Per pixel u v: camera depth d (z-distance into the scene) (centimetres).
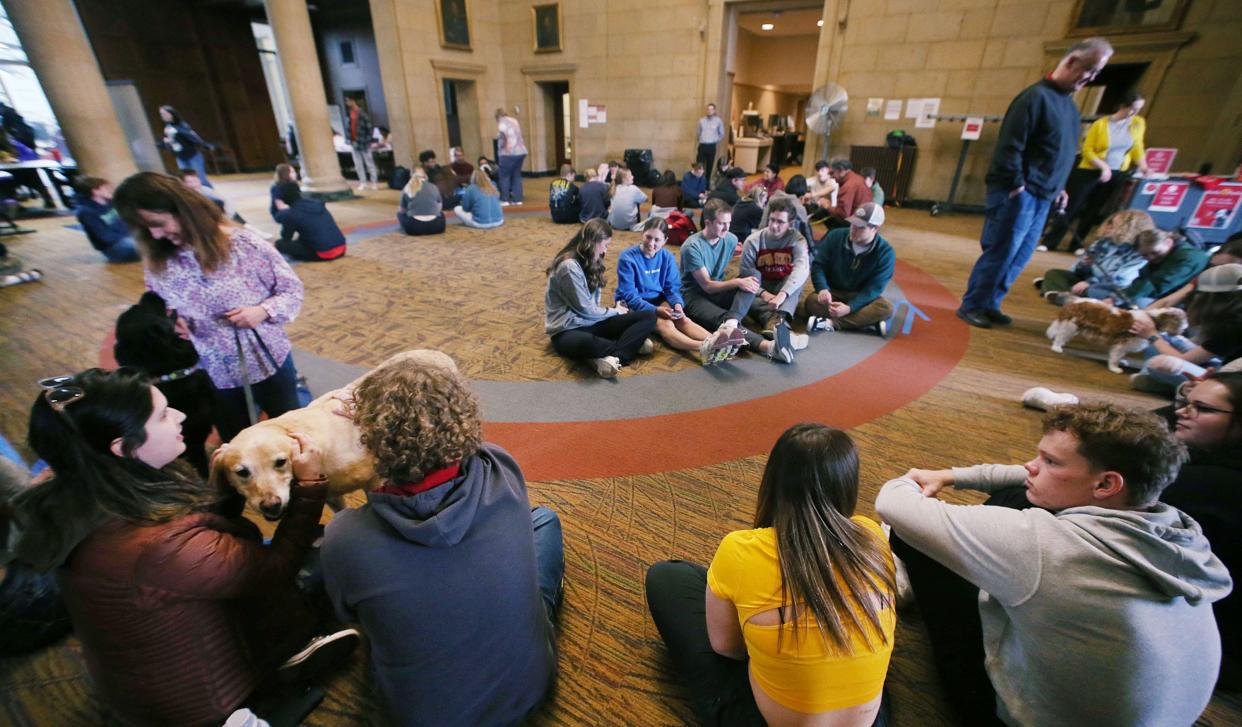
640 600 146
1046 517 86
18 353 289
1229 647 119
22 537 80
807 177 865
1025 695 89
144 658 91
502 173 820
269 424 134
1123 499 84
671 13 904
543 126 1124
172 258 146
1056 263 502
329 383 257
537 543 133
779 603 77
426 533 76
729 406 244
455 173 762
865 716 80
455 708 89
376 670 90
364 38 1184
